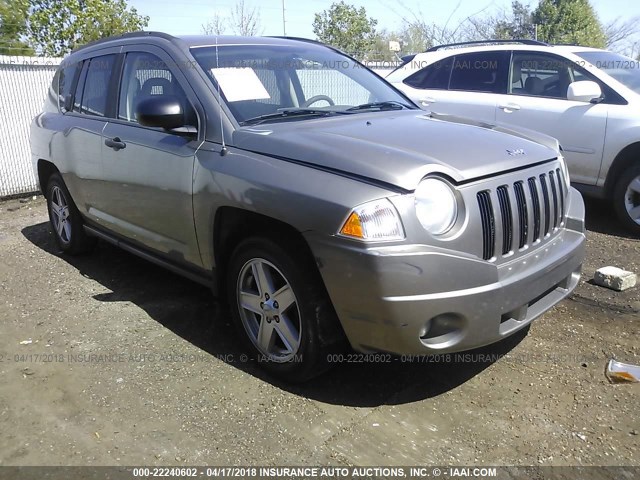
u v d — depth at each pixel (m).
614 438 2.74
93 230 4.93
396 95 4.48
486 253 2.87
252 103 3.60
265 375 3.33
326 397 3.12
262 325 3.26
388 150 2.89
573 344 3.60
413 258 2.59
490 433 2.80
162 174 3.69
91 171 4.55
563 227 3.49
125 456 2.69
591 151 5.94
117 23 20.27
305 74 4.08
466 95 7.01
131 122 4.16
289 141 3.10
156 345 3.69
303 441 2.77
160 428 2.88
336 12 23.88
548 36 28.72
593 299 4.21
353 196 2.67
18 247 5.79
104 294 4.51
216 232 3.40
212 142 3.42
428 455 2.66
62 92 5.30
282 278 3.14
